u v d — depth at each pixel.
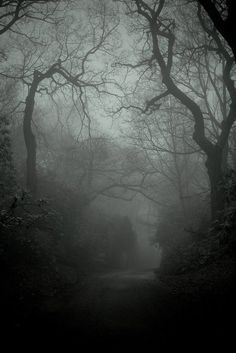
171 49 18.16
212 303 7.70
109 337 6.20
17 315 7.54
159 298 8.96
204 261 12.77
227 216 11.24
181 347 5.60
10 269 10.81
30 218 13.08
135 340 6.01
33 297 9.30
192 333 6.16
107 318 7.39
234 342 5.59
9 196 14.33
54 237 17.94
